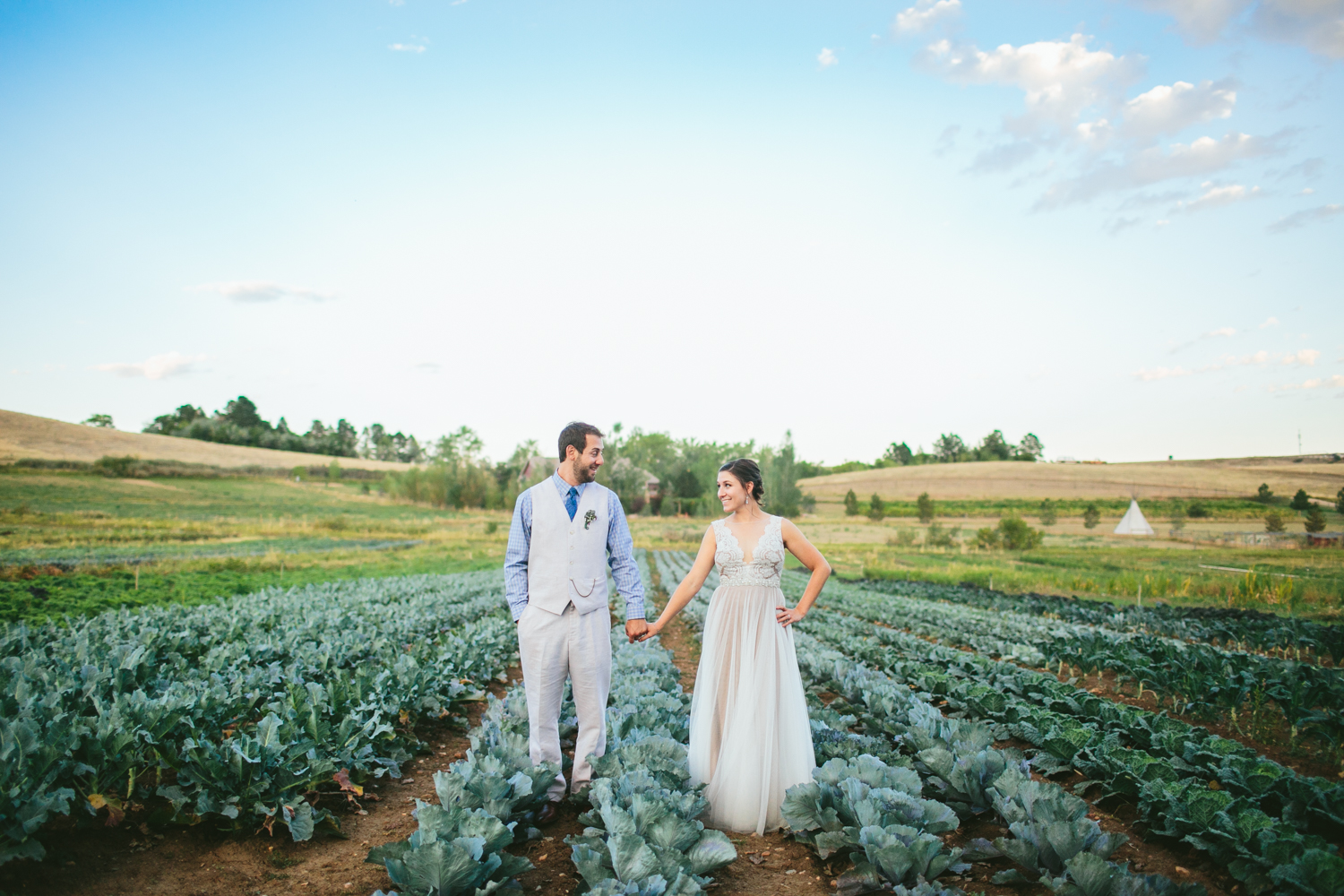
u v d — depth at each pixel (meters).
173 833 3.34
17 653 6.29
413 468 71.62
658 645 8.31
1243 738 5.54
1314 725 5.30
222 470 70.38
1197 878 3.16
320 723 4.10
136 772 3.56
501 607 13.59
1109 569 27.33
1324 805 3.39
